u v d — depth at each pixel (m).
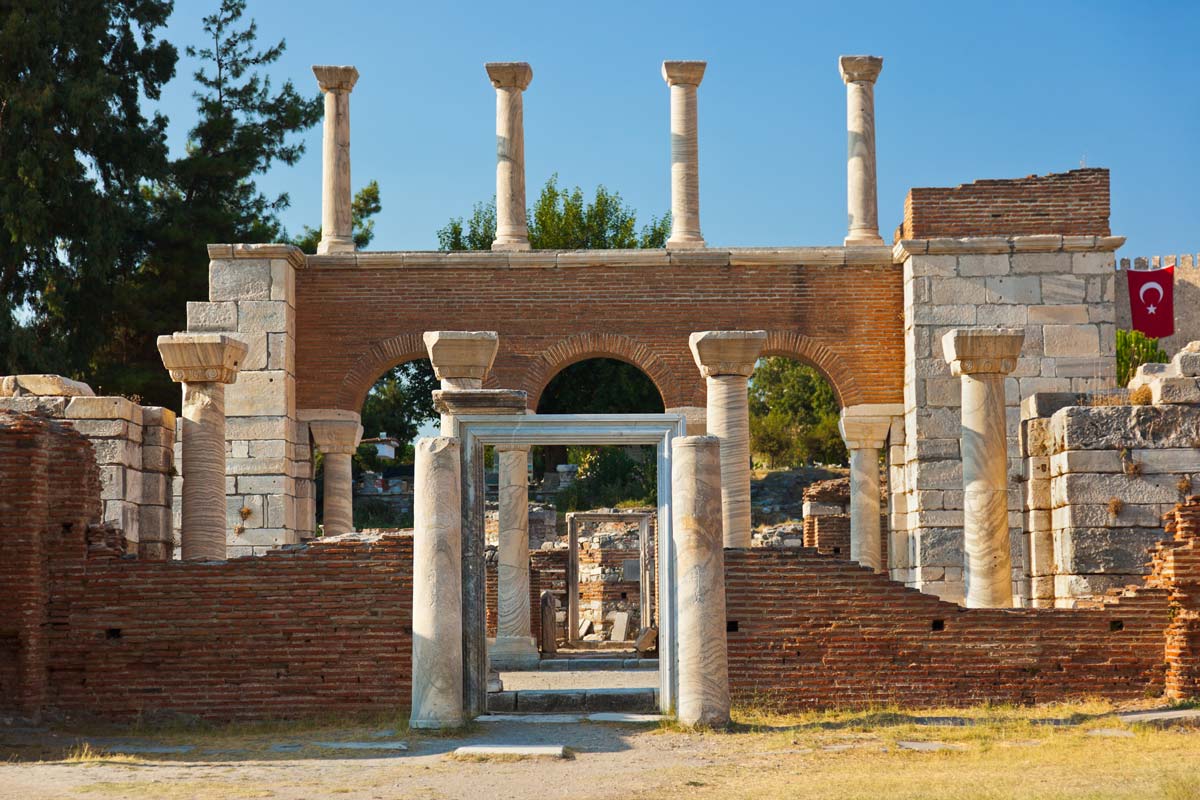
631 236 66.44
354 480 67.44
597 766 15.62
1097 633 20.27
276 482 30.44
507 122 32.84
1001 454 23.81
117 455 23.00
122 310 48.66
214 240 49.28
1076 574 22.08
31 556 19.59
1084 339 30.33
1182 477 22.06
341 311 31.73
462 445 19.19
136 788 14.31
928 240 30.45
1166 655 20.12
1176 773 14.19
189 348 23.50
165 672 19.88
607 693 19.64
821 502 39.72
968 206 31.11
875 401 31.41
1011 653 20.16
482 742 17.20
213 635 19.92
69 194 46.81
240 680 19.86
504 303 31.64
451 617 18.27
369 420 65.06
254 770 15.55
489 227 66.00
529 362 31.50
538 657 27.36
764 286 31.66
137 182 50.44
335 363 31.61
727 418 24.34
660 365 31.45
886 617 20.16
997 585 23.53
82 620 19.95
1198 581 20.00
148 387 48.59
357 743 17.44
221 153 52.88
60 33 47.28
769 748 16.66
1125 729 17.66
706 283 31.66
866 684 20.05
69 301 48.56
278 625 19.94
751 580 20.16
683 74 32.62
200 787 14.39
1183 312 73.50
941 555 30.00
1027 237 30.44
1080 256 30.55
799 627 20.11
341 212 32.66
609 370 63.06
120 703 19.81
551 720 18.78
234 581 20.03
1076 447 22.30
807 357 31.64
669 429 19.06
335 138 32.81
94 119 46.97
